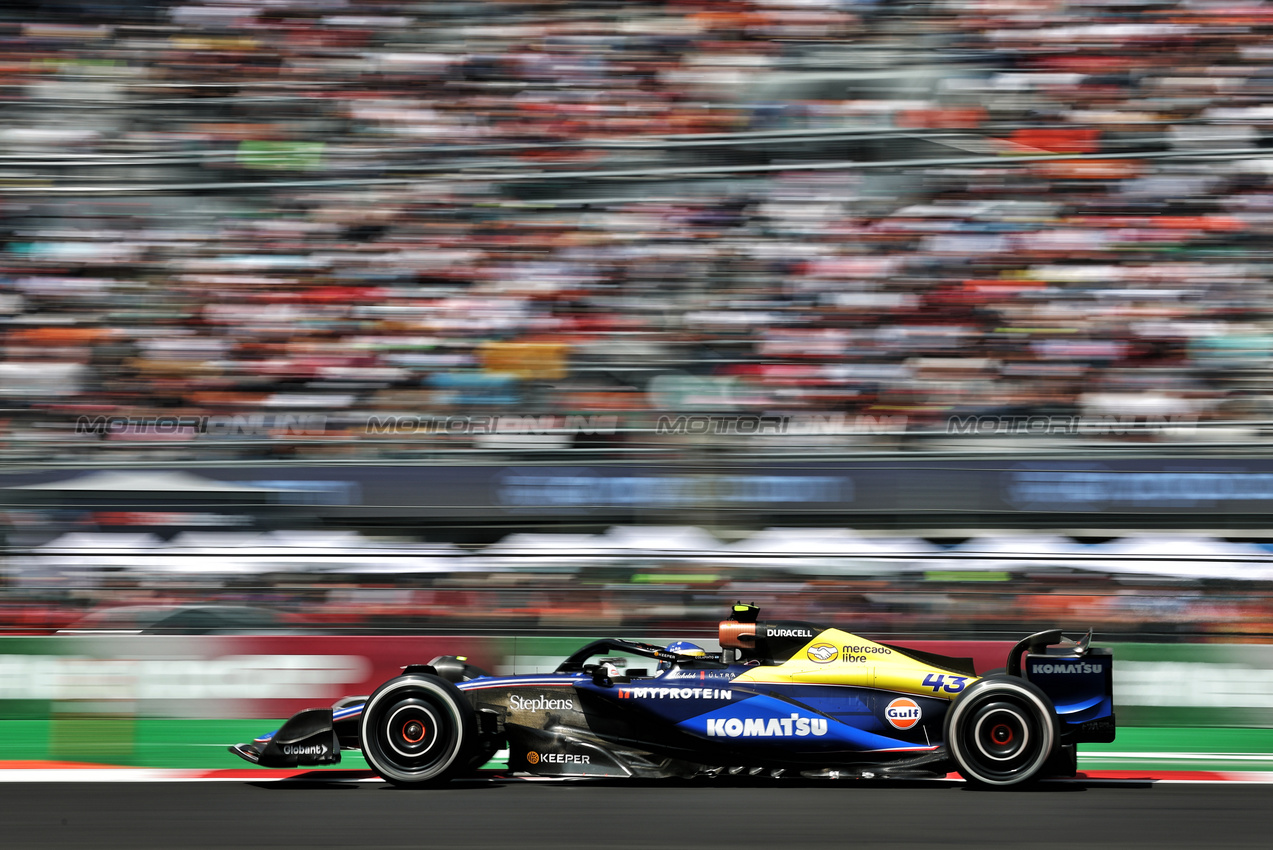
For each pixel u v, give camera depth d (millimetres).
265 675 24406
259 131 36156
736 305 32688
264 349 32781
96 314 33000
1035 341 31875
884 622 25750
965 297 32656
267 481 27141
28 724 23688
